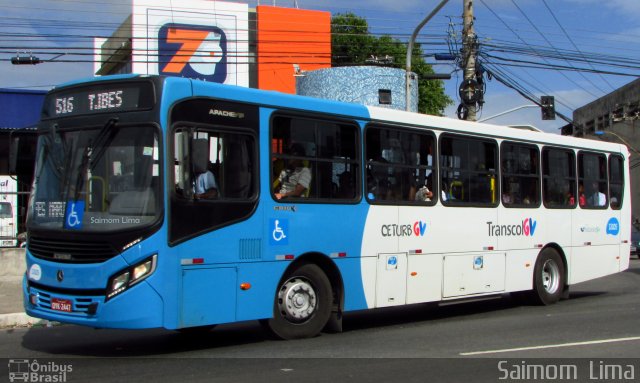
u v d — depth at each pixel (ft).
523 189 40.93
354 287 30.94
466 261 36.60
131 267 23.63
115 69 103.04
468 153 37.29
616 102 145.89
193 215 25.02
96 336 31.96
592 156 46.96
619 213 48.96
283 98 28.63
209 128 25.88
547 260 42.65
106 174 24.75
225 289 25.95
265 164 27.71
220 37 98.48
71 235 24.61
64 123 26.27
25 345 29.35
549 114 78.38
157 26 94.79
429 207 34.60
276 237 27.84
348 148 31.07
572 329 32.45
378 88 73.97
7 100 75.31
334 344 28.07
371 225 31.71
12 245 51.01
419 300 33.86
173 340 30.12
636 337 29.89
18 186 52.54
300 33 105.91
